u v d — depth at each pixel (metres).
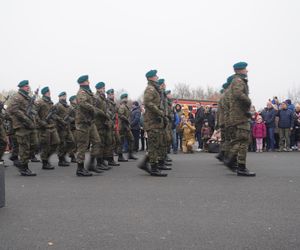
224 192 6.76
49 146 10.85
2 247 4.02
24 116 9.20
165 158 10.77
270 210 5.44
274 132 16.97
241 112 8.73
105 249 3.92
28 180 8.48
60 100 12.05
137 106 16.94
